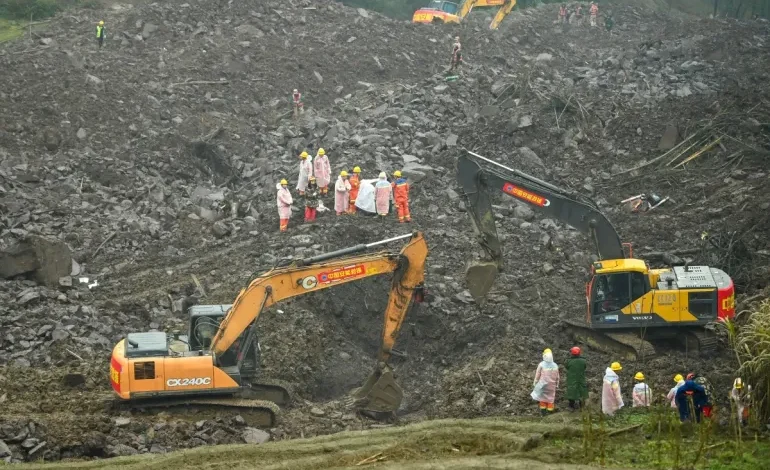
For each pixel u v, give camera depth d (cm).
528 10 10288
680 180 5416
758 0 11462
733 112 6028
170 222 4969
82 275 4306
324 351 3844
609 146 5897
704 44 8244
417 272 3294
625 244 3978
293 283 3222
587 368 3572
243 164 5844
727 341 3700
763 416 2870
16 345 3588
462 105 6384
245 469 2608
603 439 2675
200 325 3266
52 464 2680
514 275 4381
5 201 4781
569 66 8412
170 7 7725
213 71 6994
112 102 6097
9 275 4134
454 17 8844
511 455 2650
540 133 5972
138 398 3119
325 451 2805
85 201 4997
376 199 4844
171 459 2722
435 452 2739
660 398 3278
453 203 5131
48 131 5603
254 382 3325
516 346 3734
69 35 7294
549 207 3797
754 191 5088
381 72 7550
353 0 9956
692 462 2556
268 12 7988
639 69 7762
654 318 3697
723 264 4406
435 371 3866
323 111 6744
